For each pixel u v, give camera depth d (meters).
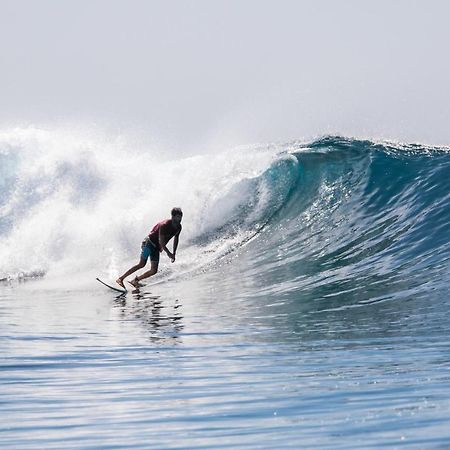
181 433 24.69
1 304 58.28
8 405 28.69
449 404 26.69
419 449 22.00
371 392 29.03
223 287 61.53
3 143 87.50
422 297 51.69
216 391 30.20
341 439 23.34
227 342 41.19
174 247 64.75
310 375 32.53
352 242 67.81
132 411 27.48
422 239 64.69
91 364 36.03
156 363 36.09
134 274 69.69
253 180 79.25
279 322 47.16
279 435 24.06
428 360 34.56
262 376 32.69
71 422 26.19
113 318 50.38
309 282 60.06
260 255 69.75
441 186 71.81
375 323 45.12
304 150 81.25
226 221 77.38
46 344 41.22
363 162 78.00
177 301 57.16
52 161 84.50
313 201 75.81
